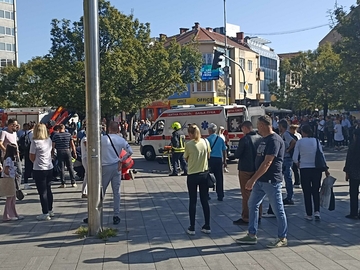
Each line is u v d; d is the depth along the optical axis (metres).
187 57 39.12
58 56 32.25
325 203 8.69
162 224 8.59
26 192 12.96
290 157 10.25
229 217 9.15
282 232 6.91
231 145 20.19
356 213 8.78
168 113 21.75
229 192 12.39
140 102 33.53
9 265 6.27
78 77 31.61
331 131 28.38
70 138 13.84
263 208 9.85
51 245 7.25
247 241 7.05
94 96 7.44
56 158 13.63
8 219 9.20
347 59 24.88
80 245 7.19
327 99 40.62
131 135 38.94
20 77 45.72
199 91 51.12
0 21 78.06
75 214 9.71
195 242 7.25
